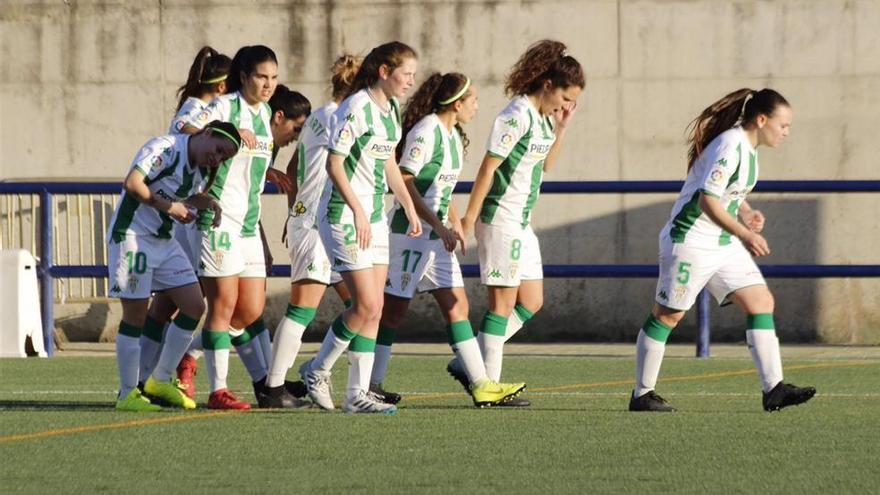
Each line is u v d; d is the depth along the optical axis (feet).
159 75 164.25
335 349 89.45
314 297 94.53
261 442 76.28
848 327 158.40
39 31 165.27
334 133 84.79
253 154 91.20
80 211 161.89
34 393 103.86
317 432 80.23
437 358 133.90
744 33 158.30
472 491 62.08
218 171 89.71
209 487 63.16
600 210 160.25
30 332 139.54
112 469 67.82
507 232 94.89
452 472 66.80
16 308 138.31
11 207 164.45
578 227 160.45
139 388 93.81
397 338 161.48
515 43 159.43
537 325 161.17
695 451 73.10
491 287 96.12
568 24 159.53
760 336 87.61
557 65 92.84
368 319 88.22
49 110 165.48
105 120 164.96
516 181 94.38
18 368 124.77
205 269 90.53
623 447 74.38
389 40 160.86
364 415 88.38
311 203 94.53
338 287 106.01
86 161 165.17
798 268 132.87
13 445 75.25
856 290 158.51
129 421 85.05
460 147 94.79
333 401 98.84
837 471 67.10
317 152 94.38
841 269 132.36
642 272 135.54
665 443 75.92
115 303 161.99
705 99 158.81
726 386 109.19
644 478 65.26
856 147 157.48
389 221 95.30
